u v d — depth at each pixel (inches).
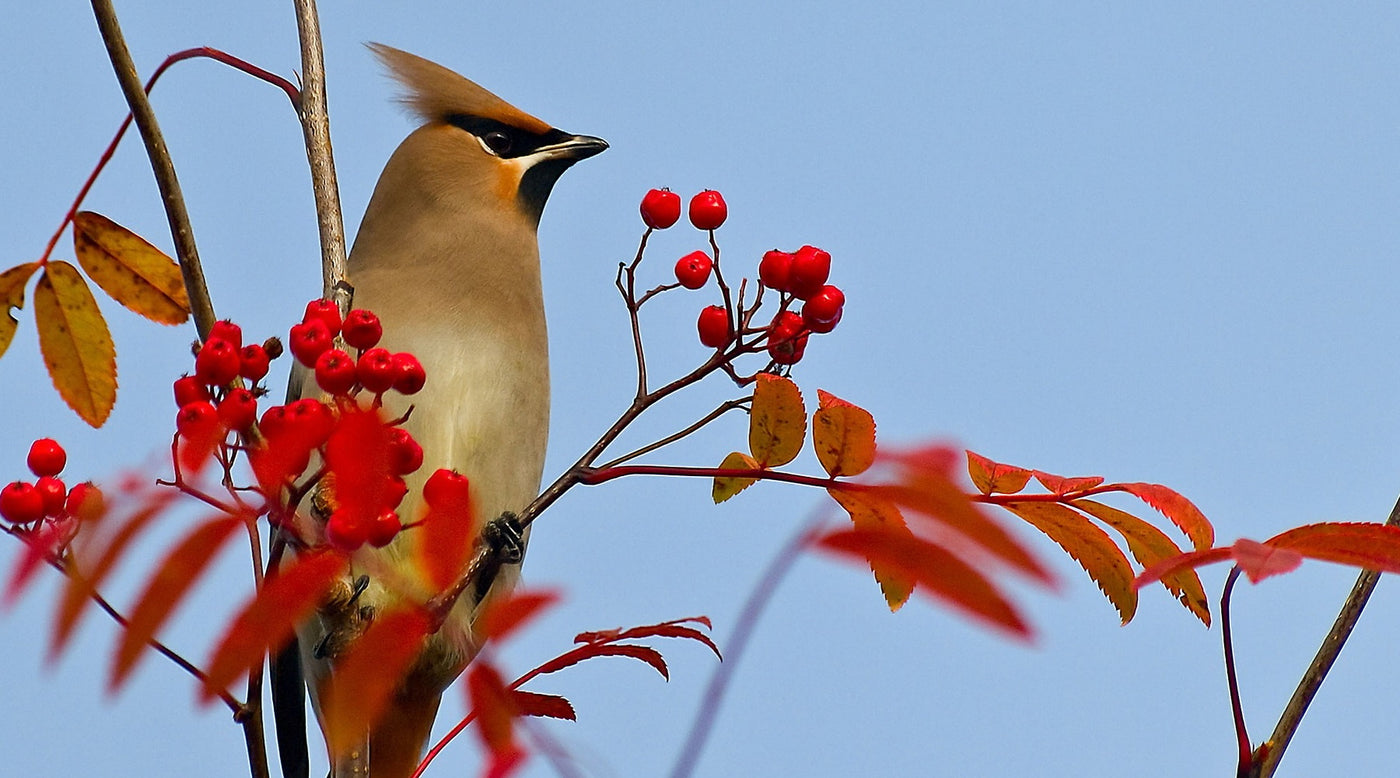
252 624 156.4
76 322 189.3
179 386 186.9
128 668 138.7
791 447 187.9
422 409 200.4
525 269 202.1
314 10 194.9
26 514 186.4
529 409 201.5
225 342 187.0
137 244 189.6
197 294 189.5
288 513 183.8
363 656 176.2
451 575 182.5
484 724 171.9
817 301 190.5
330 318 188.2
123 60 189.3
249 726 187.9
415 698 196.2
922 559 149.1
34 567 137.2
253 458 183.2
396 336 200.8
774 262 190.5
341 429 183.0
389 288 201.5
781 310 190.5
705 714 180.4
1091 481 187.6
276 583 161.0
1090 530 187.6
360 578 189.2
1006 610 145.0
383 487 181.9
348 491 180.4
